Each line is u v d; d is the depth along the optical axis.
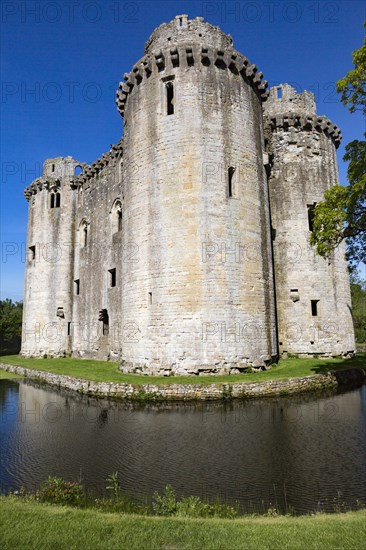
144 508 7.35
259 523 6.30
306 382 18.58
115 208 31.23
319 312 26.97
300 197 28.11
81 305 36.19
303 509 7.35
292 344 26.62
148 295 21.02
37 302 38.41
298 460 9.84
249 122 22.80
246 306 20.58
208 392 17.08
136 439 12.03
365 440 11.26
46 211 39.47
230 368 19.53
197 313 19.69
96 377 20.84
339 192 17.06
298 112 29.64
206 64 21.97
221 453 10.50
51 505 7.23
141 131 22.78
